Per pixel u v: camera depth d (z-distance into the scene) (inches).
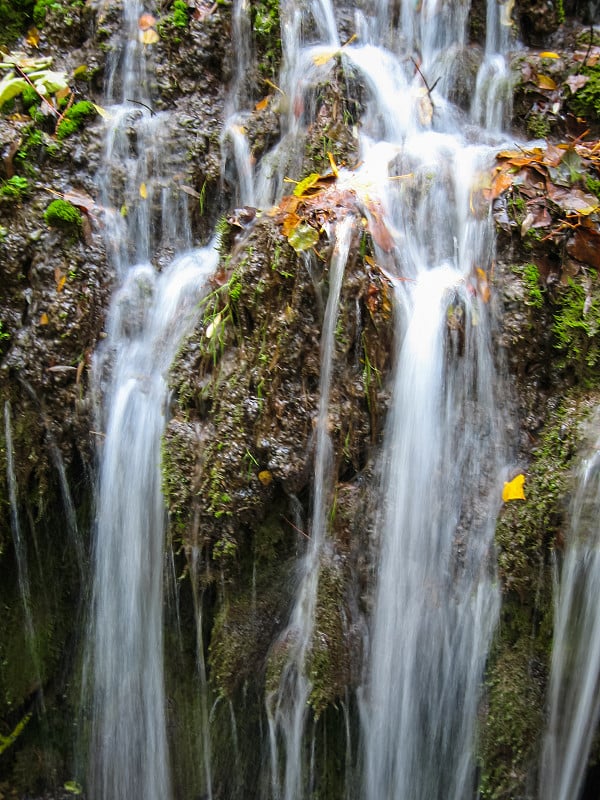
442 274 113.6
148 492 114.0
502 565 103.9
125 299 123.0
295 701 110.5
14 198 121.5
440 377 107.3
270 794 120.7
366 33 146.9
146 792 126.7
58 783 132.3
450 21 146.9
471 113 143.6
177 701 122.1
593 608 98.7
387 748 111.6
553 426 105.9
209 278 119.0
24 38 142.6
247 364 106.9
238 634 111.7
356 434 105.4
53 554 124.3
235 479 105.0
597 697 100.7
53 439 117.1
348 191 114.0
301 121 135.6
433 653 108.7
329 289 104.7
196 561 109.0
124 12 141.3
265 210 117.3
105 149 132.1
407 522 107.3
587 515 98.0
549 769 105.8
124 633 120.9
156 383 114.5
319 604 107.0
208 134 136.5
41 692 130.6
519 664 105.7
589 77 136.9
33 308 117.8
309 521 108.7
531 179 115.2
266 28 140.9
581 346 106.2
